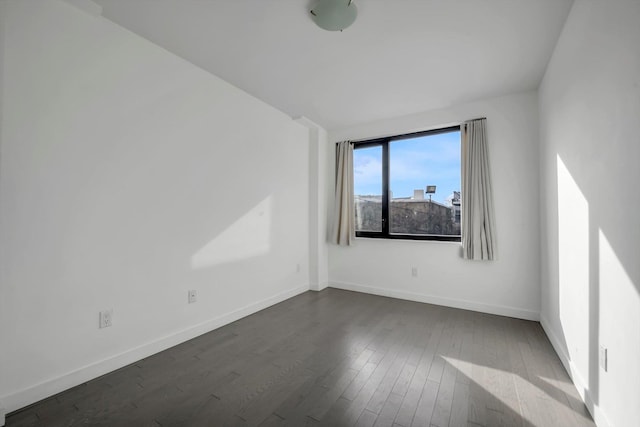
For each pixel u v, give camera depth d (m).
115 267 1.96
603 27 1.35
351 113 3.58
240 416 1.49
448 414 1.51
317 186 4.08
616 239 1.24
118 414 1.50
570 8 1.77
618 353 1.22
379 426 1.42
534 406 1.57
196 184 2.51
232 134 2.87
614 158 1.26
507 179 3.02
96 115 1.86
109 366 1.91
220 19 1.90
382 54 2.30
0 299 1.48
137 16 1.87
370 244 3.93
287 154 3.69
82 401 1.61
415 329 2.67
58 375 1.68
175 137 2.34
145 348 2.12
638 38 1.05
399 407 1.57
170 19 1.90
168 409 1.55
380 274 3.85
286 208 3.66
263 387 1.75
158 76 2.21
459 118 3.29
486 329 2.66
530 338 2.46
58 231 1.69
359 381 1.82
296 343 2.37
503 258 3.05
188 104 2.44
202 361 2.07
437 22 1.91
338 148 4.18
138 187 2.09
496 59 2.35
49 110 1.65
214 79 2.68
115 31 1.96
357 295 3.82
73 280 1.75
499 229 3.07
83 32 1.80
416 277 3.59
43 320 1.63
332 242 4.19
